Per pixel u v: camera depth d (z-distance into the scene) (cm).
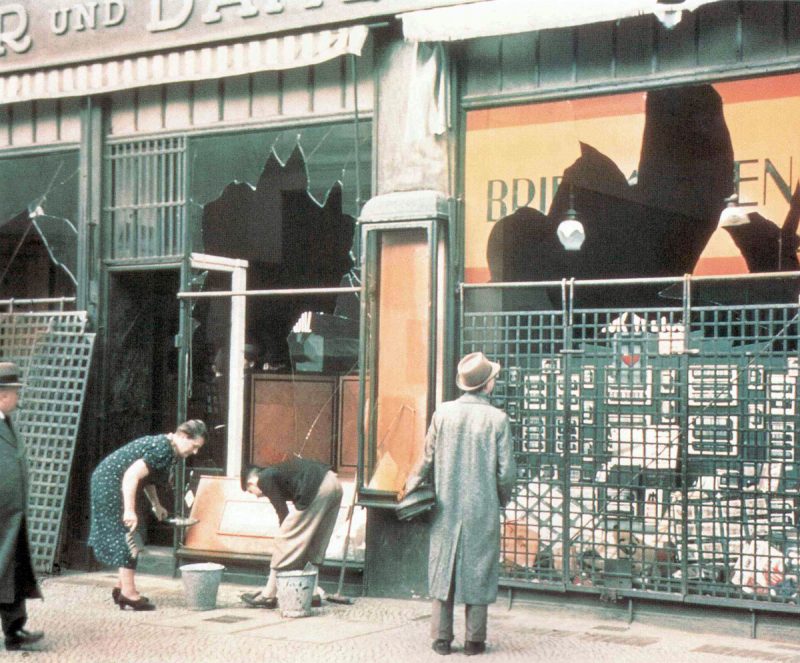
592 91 810
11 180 1062
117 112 1009
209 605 809
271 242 950
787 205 749
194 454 960
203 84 970
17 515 673
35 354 1005
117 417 1005
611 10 764
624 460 777
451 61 855
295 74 930
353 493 889
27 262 1070
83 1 983
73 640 711
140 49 956
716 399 745
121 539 812
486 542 671
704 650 693
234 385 956
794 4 746
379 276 871
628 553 775
